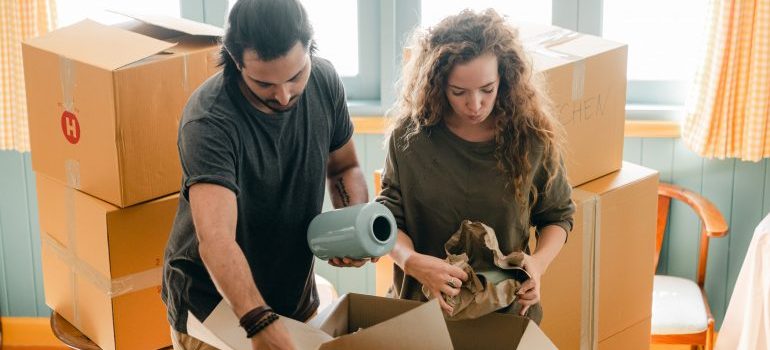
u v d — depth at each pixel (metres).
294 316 1.92
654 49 3.29
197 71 2.24
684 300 2.98
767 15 2.90
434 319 1.47
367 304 1.70
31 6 3.12
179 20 2.40
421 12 3.27
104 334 2.37
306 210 1.81
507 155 1.77
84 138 2.22
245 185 1.70
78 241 2.35
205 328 1.62
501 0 3.23
